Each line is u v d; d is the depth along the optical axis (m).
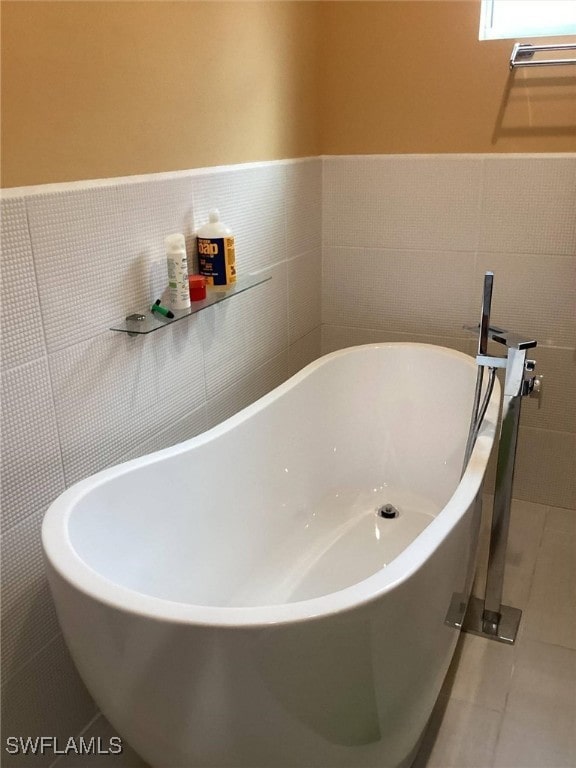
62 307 1.42
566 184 2.30
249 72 2.03
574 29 2.20
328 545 2.20
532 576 2.22
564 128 2.25
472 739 1.63
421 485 2.44
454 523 1.34
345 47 2.46
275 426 2.09
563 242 2.36
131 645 1.06
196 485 1.75
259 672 1.04
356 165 2.57
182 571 1.71
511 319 2.52
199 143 1.83
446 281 2.57
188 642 1.02
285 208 2.37
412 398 2.45
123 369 1.63
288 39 2.23
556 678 1.81
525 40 2.23
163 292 1.74
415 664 1.27
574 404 2.50
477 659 1.88
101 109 1.46
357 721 1.19
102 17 1.44
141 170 1.62
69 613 1.14
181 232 1.79
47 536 1.23
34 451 1.39
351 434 2.49
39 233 1.34
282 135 2.28
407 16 2.34
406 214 2.55
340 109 2.54
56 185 1.37
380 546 2.20
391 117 2.47
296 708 1.09
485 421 1.89
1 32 1.21
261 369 2.36
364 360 2.47
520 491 2.69
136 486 1.55
